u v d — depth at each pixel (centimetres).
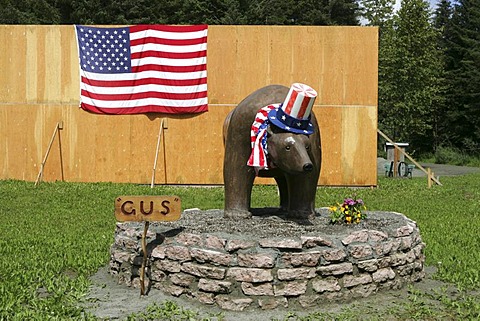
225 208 745
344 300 604
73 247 912
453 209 1340
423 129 4178
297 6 4044
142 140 1728
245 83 1714
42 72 1739
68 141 1738
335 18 4344
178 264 623
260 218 738
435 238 984
